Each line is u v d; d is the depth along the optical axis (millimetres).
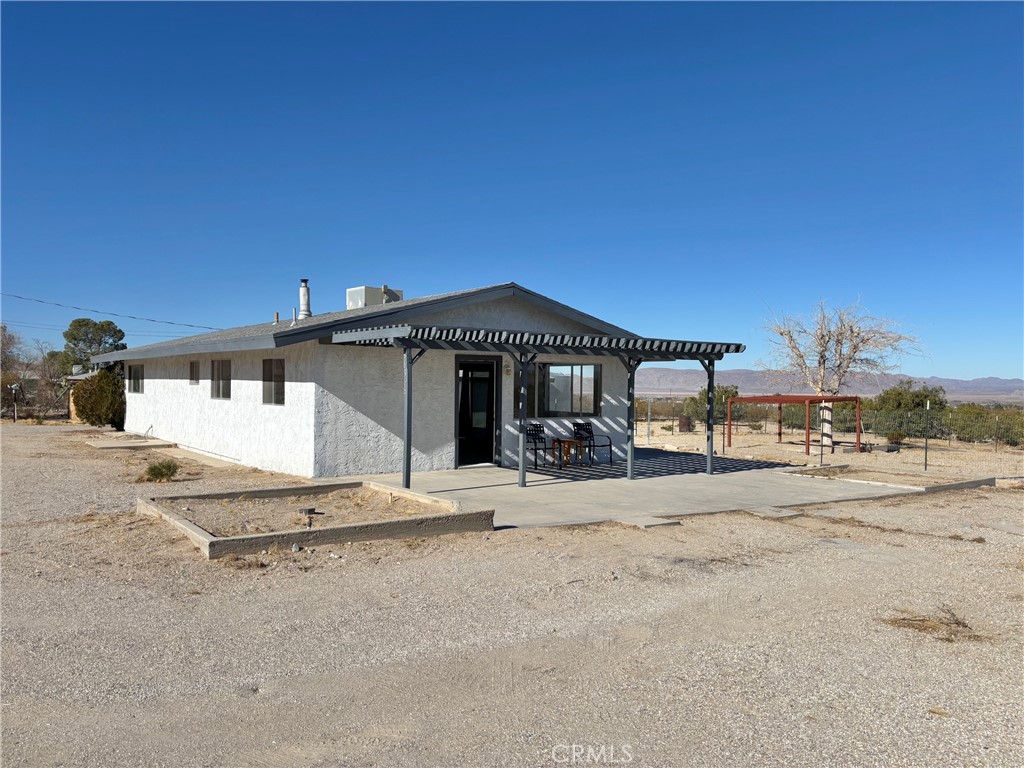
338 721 3828
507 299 15070
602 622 5473
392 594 6070
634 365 13719
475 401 15180
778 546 8258
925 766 3455
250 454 15344
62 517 9219
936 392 32625
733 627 5426
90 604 5684
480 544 8000
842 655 4883
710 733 3758
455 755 3496
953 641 5184
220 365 17016
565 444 16078
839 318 25500
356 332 11969
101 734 3645
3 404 36781
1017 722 3916
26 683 4223
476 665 4613
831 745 3648
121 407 25531
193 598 5867
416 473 14000
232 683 4273
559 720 3879
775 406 39062
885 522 9914
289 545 7422
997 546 8430
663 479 13781
